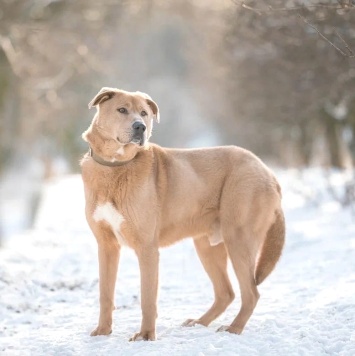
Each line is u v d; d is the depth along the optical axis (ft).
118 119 28.43
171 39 242.37
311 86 67.21
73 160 161.27
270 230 30.60
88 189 29.07
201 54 141.38
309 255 46.98
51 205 92.48
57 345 28.50
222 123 155.94
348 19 44.52
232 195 29.86
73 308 36.78
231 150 30.94
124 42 163.02
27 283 41.14
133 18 113.19
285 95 77.25
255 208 29.73
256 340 27.78
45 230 68.59
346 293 33.55
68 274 45.42
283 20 53.31
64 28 98.43
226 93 114.73
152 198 28.68
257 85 85.51
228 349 26.35
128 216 28.45
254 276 30.22
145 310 28.50
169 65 247.09
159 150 29.96
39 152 155.02
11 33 86.69
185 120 250.57
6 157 131.64
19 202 137.08
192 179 29.99
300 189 83.66
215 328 30.48
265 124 98.94
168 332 29.71
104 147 28.60
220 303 31.60
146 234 28.58
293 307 33.04
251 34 63.77
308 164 106.93
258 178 30.04
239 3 36.78
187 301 36.78
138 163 28.63
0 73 103.35
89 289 41.16
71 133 152.87
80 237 61.82
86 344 28.30
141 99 29.32
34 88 109.29
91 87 134.51
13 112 117.60
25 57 99.60
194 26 133.49
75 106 133.49
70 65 108.17
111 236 29.40
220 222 30.27
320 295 34.42
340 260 43.16
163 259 51.39
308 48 59.00
